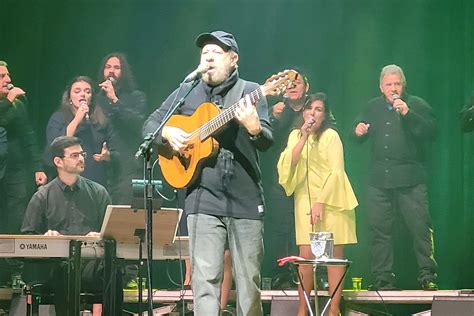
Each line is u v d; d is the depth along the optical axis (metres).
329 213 8.82
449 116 11.97
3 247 7.66
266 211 10.71
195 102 6.38
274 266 10.62
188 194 6.24
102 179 10.66
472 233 11.51
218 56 6.29
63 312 8.23
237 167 6.14
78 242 7.73
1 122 10.68
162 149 6.42
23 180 10.75
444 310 8.34
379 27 12.26
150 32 12.59
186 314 9.42
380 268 10.12
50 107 12.48
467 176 11.69
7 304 9.29
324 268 9.62
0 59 12.47
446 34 12.09
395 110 10.27
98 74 11.69
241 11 12.48
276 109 10.27
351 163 11.97
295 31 12.41
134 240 7.98
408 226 10.20
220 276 6.14
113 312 8.09
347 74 12.27
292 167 8.96
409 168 10.17
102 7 12.62
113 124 10.80
